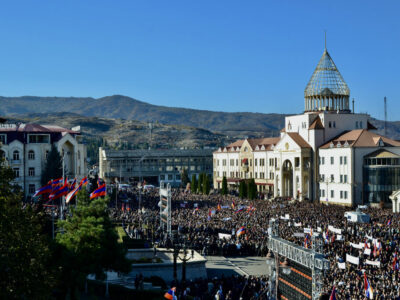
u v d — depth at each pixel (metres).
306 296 43.34
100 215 49.72
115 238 48.03
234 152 191.75
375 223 82.88
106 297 48.00
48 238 44.25
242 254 75.19
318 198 141.38
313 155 142.25
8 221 31.95
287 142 148.25
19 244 31.72
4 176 33.59
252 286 50.12
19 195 34.69
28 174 138.12
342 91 151.00
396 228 78.00
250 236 76.94
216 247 75.00
